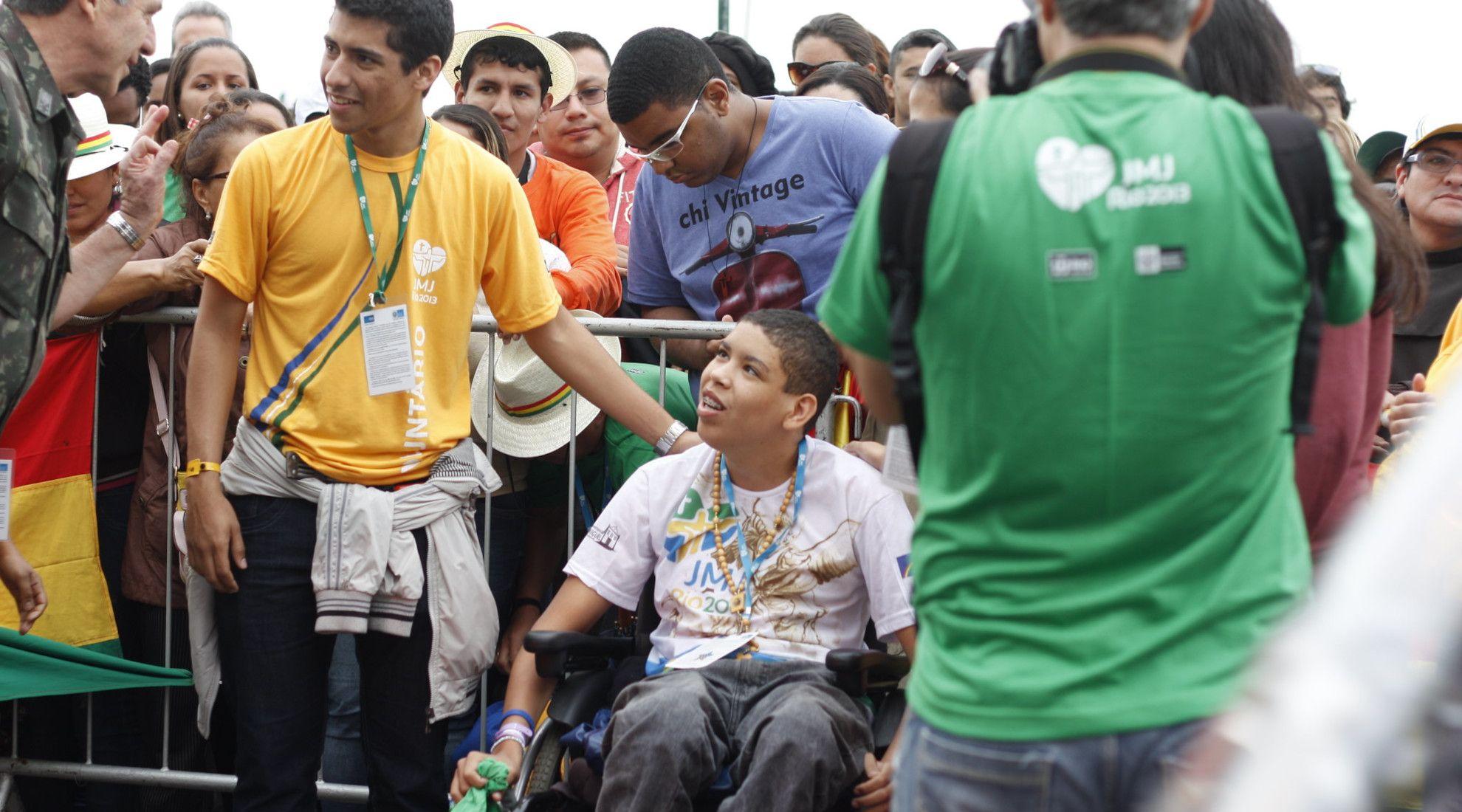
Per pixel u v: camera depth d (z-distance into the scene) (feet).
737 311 12.51
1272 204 5.23
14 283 8.54
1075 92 5.44
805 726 9.26
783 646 10.11
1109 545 5.25
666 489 10.66
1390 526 3.33
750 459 10.31
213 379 10.43
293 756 10.47
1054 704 5.24
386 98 9.94
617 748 9.37
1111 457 5.20
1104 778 5.20
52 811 13.04
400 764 10.70
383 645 10.60
